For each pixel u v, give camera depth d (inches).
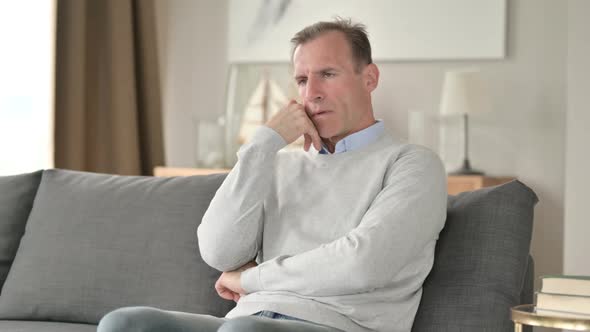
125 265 121.2
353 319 98.0
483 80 209.2
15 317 125.5
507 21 220.5
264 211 111.2
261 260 112.4
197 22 248.4
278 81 238.8
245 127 238.8
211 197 122.1
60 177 134.3
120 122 225.6
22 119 213.6
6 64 210.5
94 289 121.6
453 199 111.7
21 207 134.6
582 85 187.2
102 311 120.9
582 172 187.2
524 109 219.3
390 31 229.8
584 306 89.9
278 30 239.5
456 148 223.5
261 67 241.0
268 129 108.7
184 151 250.5
